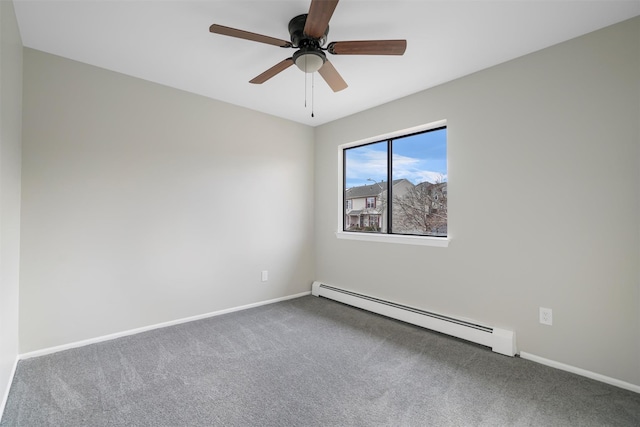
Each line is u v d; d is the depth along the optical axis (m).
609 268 1.94
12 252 1.94
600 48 1.97
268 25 1.99
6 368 1.78
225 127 3.29
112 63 2.48
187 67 2.55
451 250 2.74
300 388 1.90
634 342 1.86
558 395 1.82
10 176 1.83
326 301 3.78
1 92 1.56
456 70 2.54
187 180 3.03
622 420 1.60
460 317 2.67
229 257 3.34
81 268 2.46
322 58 1.88
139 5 1.79
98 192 2.54
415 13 1.82
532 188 2.26
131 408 1.70
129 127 2.69
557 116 2.14
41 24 1.97
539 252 2.23
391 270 3.23
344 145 3.81
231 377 2.02
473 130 2.58
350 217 3.86
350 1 1.71
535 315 2.24
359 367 2.16
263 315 3.25
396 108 3.17
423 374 2.06
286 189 3.86
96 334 2.52
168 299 2.91
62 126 2.38
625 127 1.89
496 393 1.84
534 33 2.02
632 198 1.86
